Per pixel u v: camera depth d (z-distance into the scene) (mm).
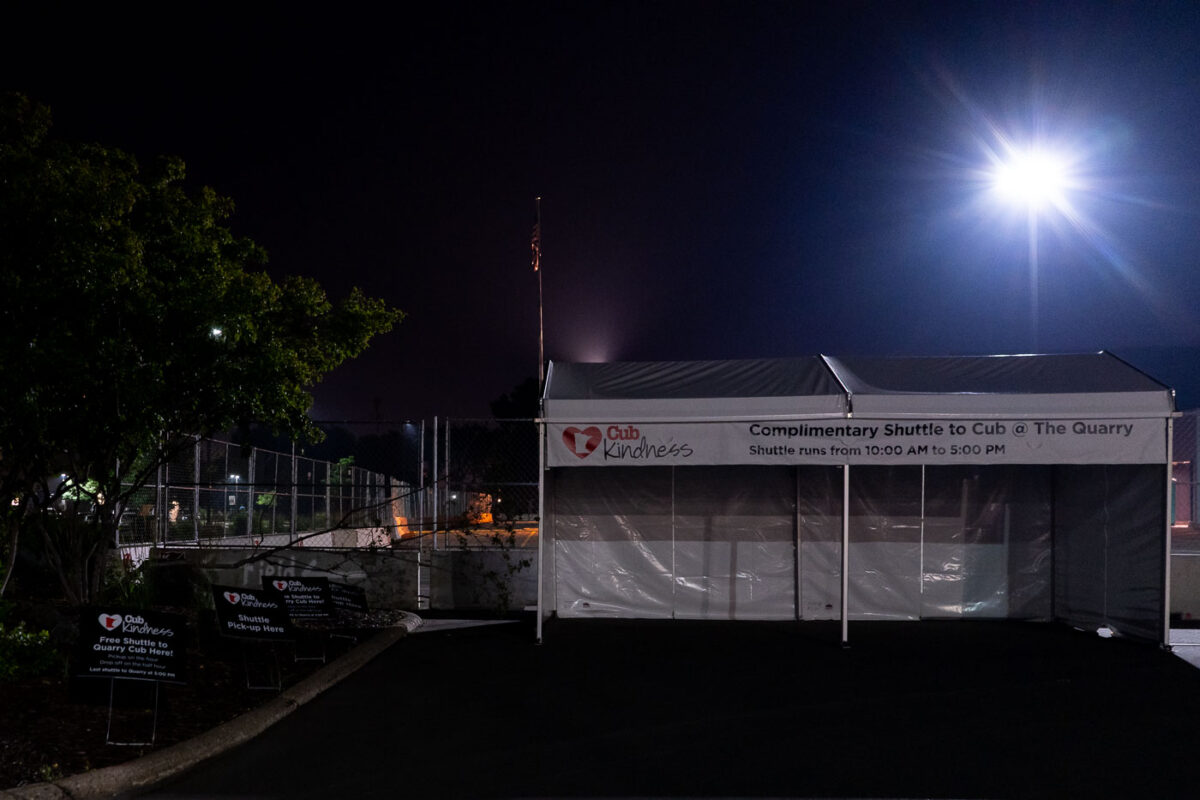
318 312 12055
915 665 9891
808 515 13016
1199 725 7613
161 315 9391
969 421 10516
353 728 7613
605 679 9312
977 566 12906
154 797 6047
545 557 12820
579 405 10867
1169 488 10500
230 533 16891
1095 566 11938
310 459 19766
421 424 14234
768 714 7988
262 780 6363
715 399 10711
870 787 6188
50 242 8906
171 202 10484
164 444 10945
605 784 6262
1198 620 12766
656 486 13180
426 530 14523
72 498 11531
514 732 7488
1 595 9891
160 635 7184
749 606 12969
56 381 8758
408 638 11664
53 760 6391
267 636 8828
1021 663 9961
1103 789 6148
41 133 9641
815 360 12711
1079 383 11039
